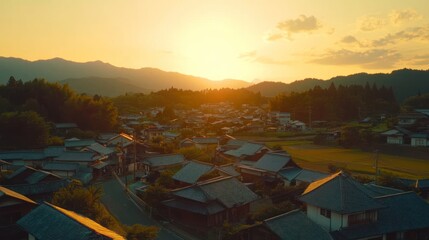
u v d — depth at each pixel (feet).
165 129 349.61
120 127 332.19
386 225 87.92
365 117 418.51
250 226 84.84
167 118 424.05
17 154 194.29
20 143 221.66
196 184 121.19
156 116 442.91
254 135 330.95
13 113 231.91
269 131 349.00
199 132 345.31
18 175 140.15
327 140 282.77
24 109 276.41
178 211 120.37
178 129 364.58
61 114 304.50
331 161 207.92
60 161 188.03
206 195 115.14
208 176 146.92
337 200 87.71
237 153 201.67
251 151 195.21
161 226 115.75
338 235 83.25
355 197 89.04
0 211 82.38
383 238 87.71
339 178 94.84
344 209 84.23
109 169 204.74
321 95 455.22
